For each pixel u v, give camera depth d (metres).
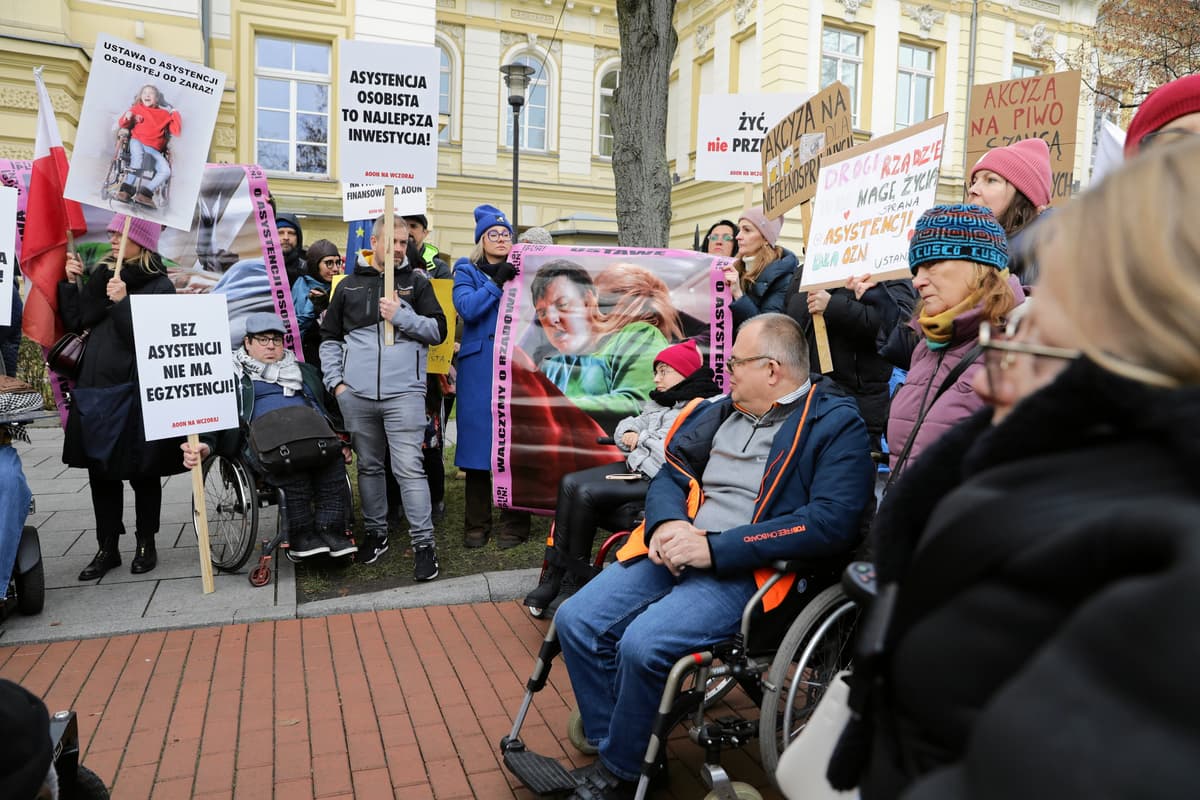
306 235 14.43
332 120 14.49
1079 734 0.60
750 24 16.34
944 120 3.08
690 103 18.36
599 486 3.99
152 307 4.25
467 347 5.25
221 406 4.47
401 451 4.75
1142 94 14.16
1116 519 0.68
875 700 0.98
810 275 3.63
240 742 3.07
